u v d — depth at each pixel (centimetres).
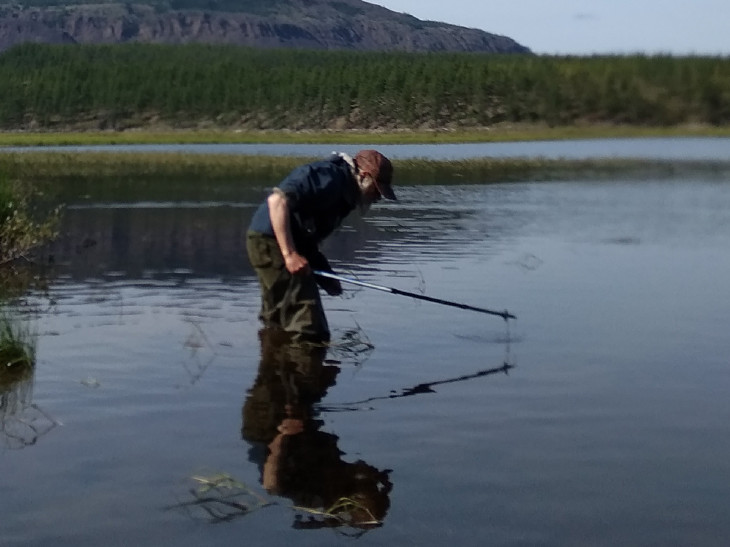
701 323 525
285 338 485
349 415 375
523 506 295
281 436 353
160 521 285
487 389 408
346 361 450
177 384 412
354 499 299
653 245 812
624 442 348
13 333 479
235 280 633
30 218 916
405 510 293
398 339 489
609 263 717
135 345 471
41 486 308
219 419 370
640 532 279
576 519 287
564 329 511
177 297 579
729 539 275
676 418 373
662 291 611
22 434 352
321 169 483
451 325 518
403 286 623
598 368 440
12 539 272
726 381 421
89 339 481
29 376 421
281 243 475
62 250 755
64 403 387
